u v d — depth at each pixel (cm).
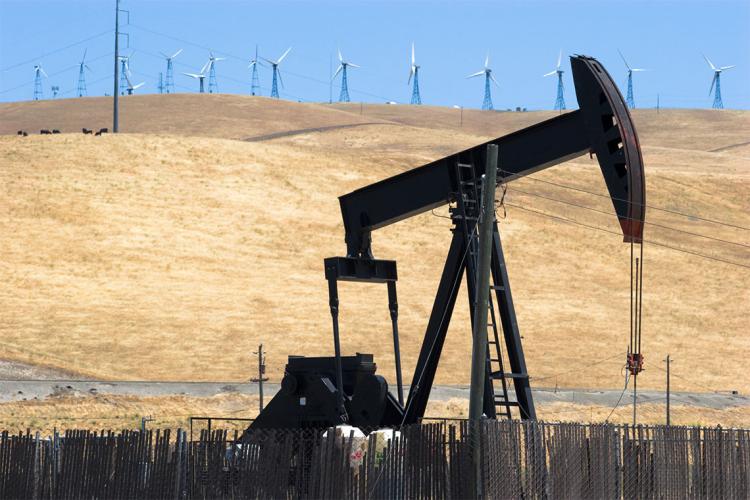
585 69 6744
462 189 7250
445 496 5091
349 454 5278
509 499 5031
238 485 5547
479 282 5353
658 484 5525
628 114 6662
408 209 7575
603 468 5388
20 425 13988
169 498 5622
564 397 19000
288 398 7538
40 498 5953
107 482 5797
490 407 6794
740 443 5819
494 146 5388
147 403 16262
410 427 5278
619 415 18162
